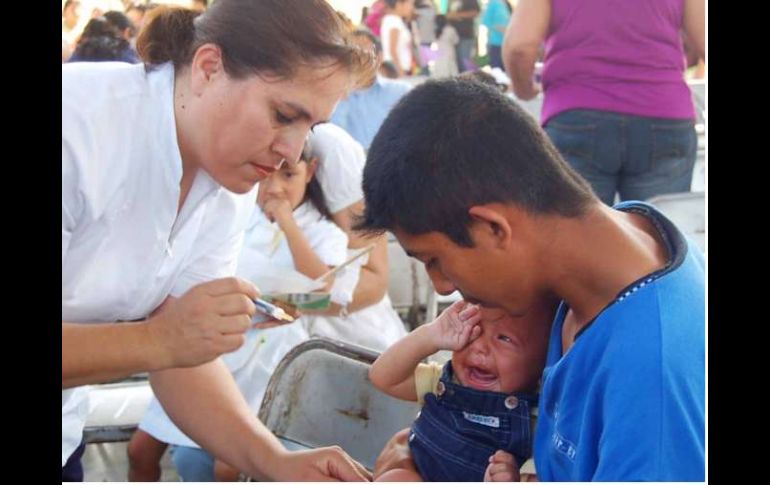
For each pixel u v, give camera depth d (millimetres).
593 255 1374
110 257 1600
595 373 1347
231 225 1742
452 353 1786
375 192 1428
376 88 2811
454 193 1362
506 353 1726
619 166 2904
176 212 1583
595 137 2865
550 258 1387
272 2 1467
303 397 1866
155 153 1529
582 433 1365
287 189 2367
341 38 1479
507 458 1707
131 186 1544
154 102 1524
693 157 2959
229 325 1588
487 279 1415
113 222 1567
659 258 1387
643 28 2797
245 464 1795
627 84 2836
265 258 2355
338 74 1488
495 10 3668
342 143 2428
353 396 1869
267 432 1810
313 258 2365
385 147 1423
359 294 2424
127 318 1703
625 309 1331
